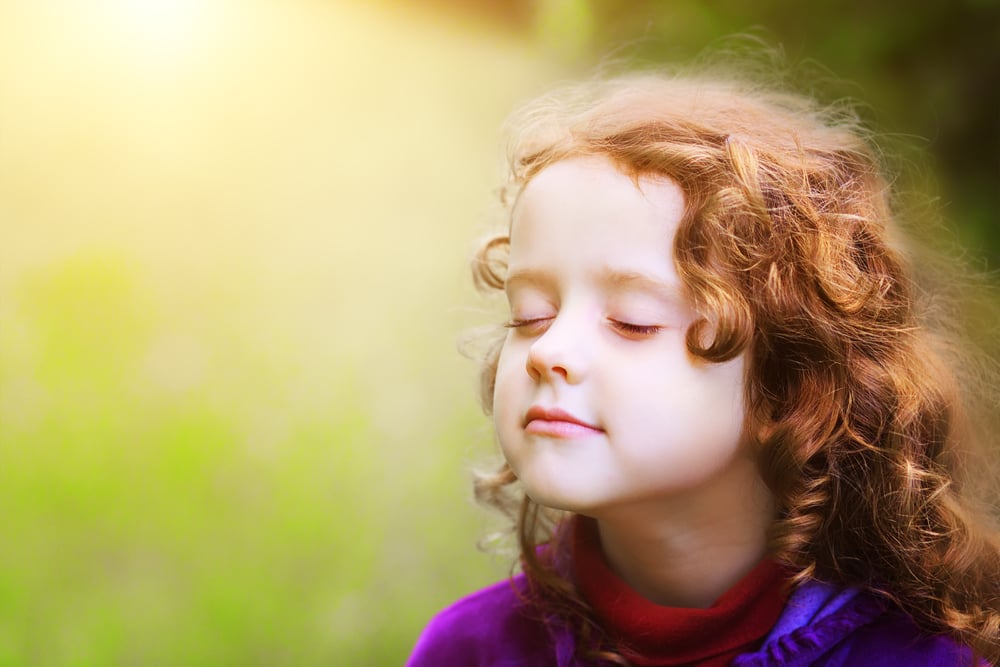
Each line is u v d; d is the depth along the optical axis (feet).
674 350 3.56
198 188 22.30
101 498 13.29
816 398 3.84
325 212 21.80
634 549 3.96
